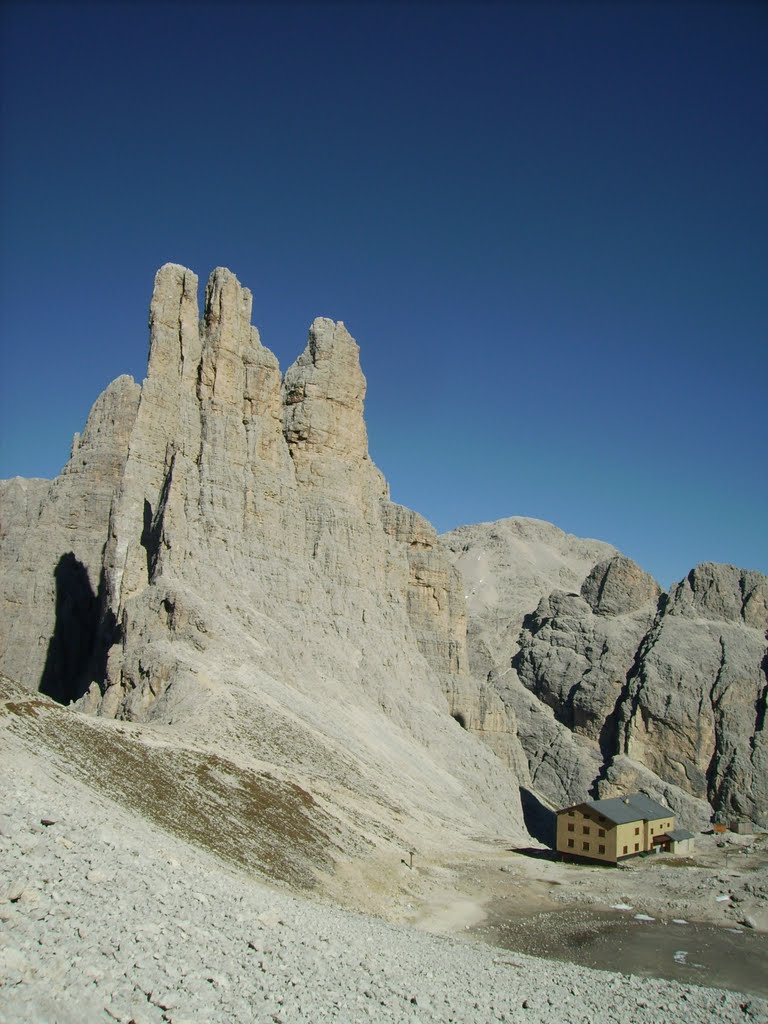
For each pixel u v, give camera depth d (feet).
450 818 319.06
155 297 401.49
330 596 404.36
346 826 233.55
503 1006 109.70
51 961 71.26
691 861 300.81
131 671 307.17
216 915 100.78
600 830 291.99
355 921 147.64
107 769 179.83
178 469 359.46
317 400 444.96
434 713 416.05
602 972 151.84
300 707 314.76
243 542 372.38
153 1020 69.72
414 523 521.24
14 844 92.02
